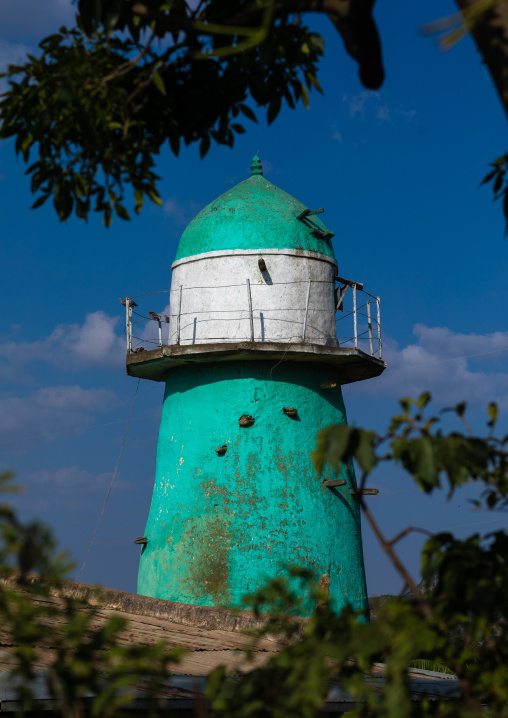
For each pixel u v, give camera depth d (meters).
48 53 5.96
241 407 19.05
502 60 3.74
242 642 11.29
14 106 5.94
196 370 19.64
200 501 18.84
